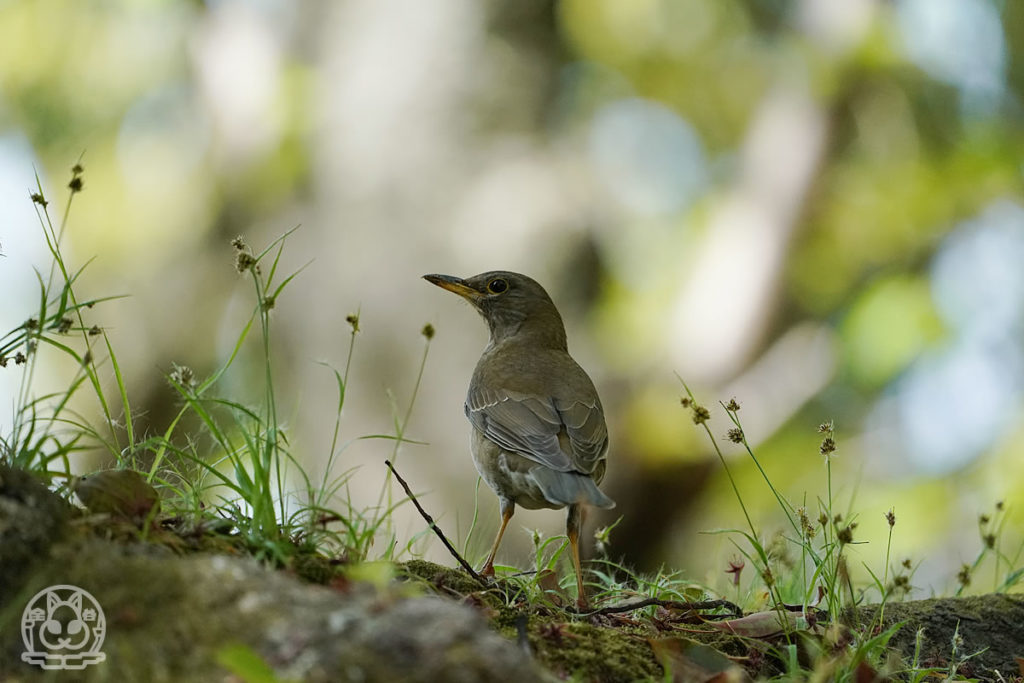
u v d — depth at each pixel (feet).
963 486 50.42
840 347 52.80
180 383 17.99
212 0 63.10
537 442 24.14
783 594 22.88
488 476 25.17
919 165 55.36
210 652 12.34
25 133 63.77
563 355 27.45
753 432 51.16
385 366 54.13
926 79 55.21
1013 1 58.34
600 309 53.62
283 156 59.72
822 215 53.83
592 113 59.21
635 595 21.35
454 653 11.80
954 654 20.29
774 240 53.21
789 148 53.88
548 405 25.04
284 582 13.05
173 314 61.05
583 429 24.71
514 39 59.16
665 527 50.47
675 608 19.53
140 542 15.12
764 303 52.80
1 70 62.44
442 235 55.31
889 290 53.16
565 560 24.90
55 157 63.62
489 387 25.85
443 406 52.47
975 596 22.41
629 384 51.75
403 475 51.21
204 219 62.13
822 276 54.03
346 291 55.83
